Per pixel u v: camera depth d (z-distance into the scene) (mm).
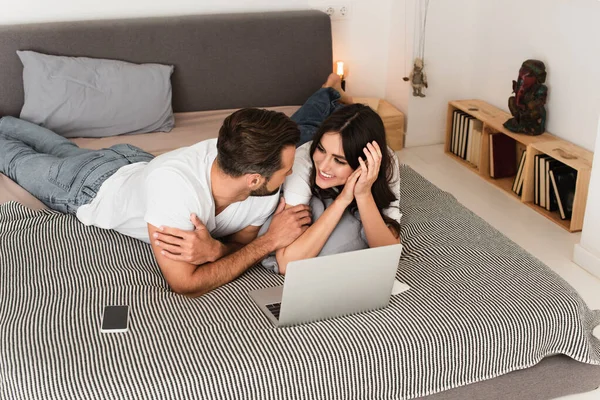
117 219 2508
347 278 2105
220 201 2301
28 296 2221
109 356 1951
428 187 3109
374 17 4410
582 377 2338
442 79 4426
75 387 1861
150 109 3643
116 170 2674
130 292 2258
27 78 3525
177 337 2041
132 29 3725
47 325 2066
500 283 2340
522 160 3830
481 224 2795
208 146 2316
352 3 4324
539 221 3633
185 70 3842
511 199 3871
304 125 3498
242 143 2105
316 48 4031
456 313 2188
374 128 2279
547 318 2217
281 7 4164
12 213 2635
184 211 2195
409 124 4484
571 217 3562
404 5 4254
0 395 1892
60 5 3809
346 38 4422
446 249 2551
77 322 2090
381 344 2066
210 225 2340
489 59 4277
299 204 2426
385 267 2143
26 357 1929
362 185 2312
